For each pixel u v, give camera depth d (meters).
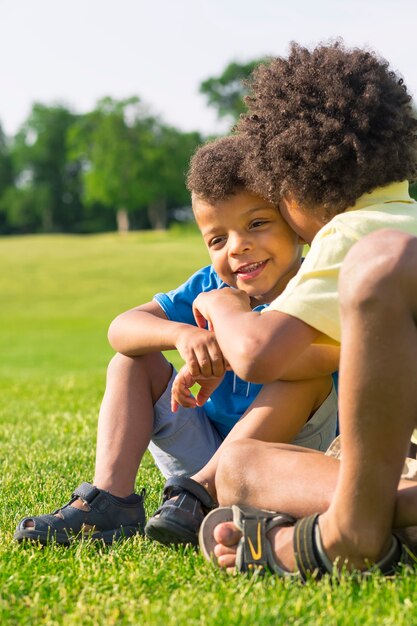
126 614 1.92
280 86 2.53
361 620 1.79
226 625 1.79
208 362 2.40
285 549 2.12
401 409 1.92
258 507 2.22
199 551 2.39
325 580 2.00
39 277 39.69
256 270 2.66
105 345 19.92
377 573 2.02
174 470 2.90
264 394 2.44
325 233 2.30
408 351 1.91
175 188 94.69
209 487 2.44
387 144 2.40
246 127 2.60
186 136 95.19
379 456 1.95
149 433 2.73
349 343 1.93
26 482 3.76
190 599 1.97
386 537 2.04
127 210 97.25
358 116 2.39
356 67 2.48
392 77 2.53
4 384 10.07
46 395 8.44
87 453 4.55
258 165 2.52
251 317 2.25
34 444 5.04
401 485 2.12
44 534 2.60
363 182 2.39
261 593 1.98
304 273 2.24
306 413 2.46
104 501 2.64
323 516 2.07
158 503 3.22
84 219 105.81
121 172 92.56
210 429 2.88
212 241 2.73
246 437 2.40
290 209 2.54
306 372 2.40
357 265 1.93
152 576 2.20
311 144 2.39
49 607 2.00
